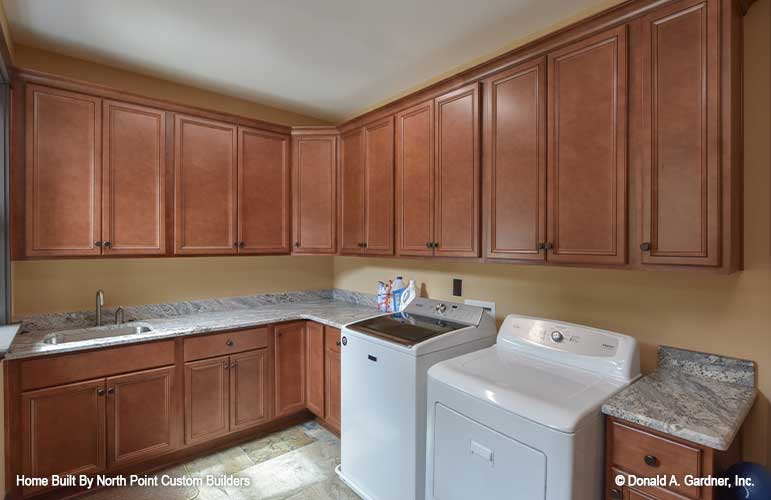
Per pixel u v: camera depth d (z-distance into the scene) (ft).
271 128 10.10
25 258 7.08
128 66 8.61
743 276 5.19
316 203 10.40
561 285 7.07
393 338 6.81
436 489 5.71
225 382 8.73
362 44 7.70
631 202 5.18
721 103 4.49
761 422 5.04
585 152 5.60
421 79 9.34
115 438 7.38
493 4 6.42
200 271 10.04
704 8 4.60
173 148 8.63
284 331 9.66
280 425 9.98
